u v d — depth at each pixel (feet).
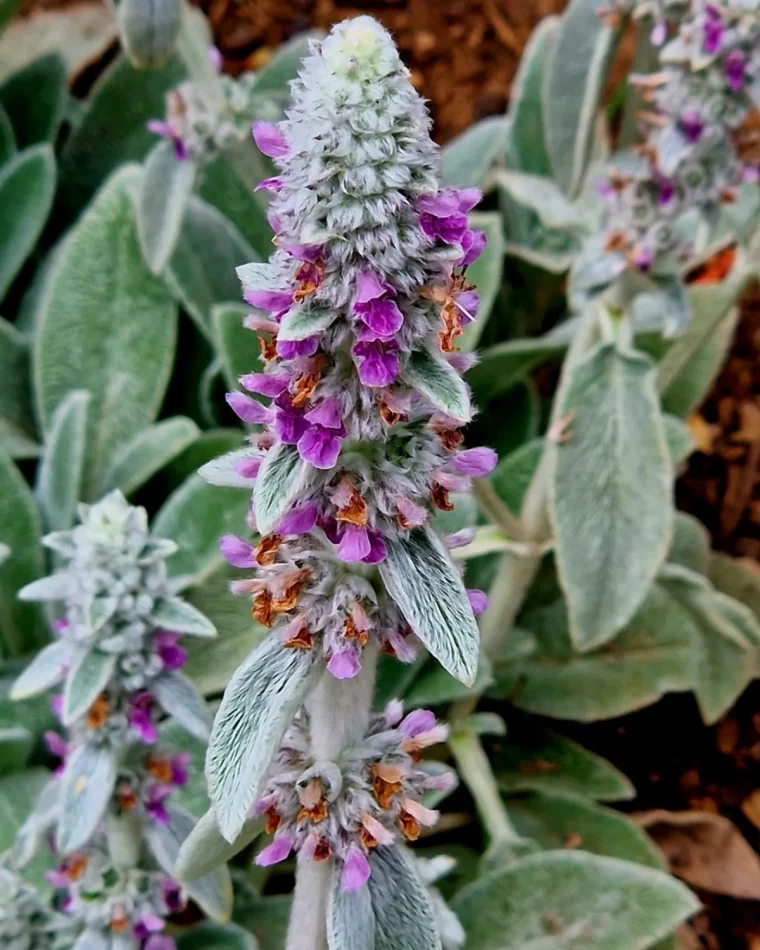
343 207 0.35
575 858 0.75
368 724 0.50
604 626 0.78
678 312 0.76
